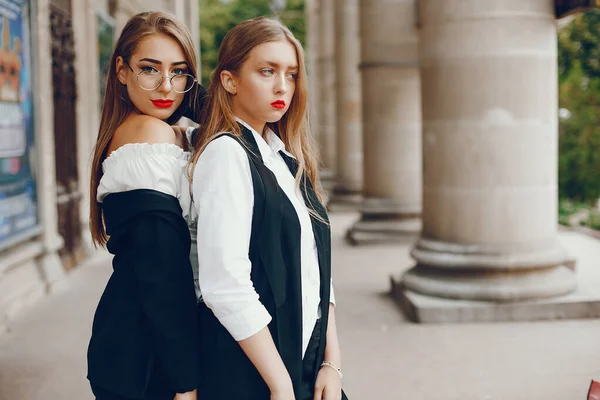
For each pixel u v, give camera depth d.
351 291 7.22
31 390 4.40
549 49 5.78
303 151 1.97
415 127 10.45
